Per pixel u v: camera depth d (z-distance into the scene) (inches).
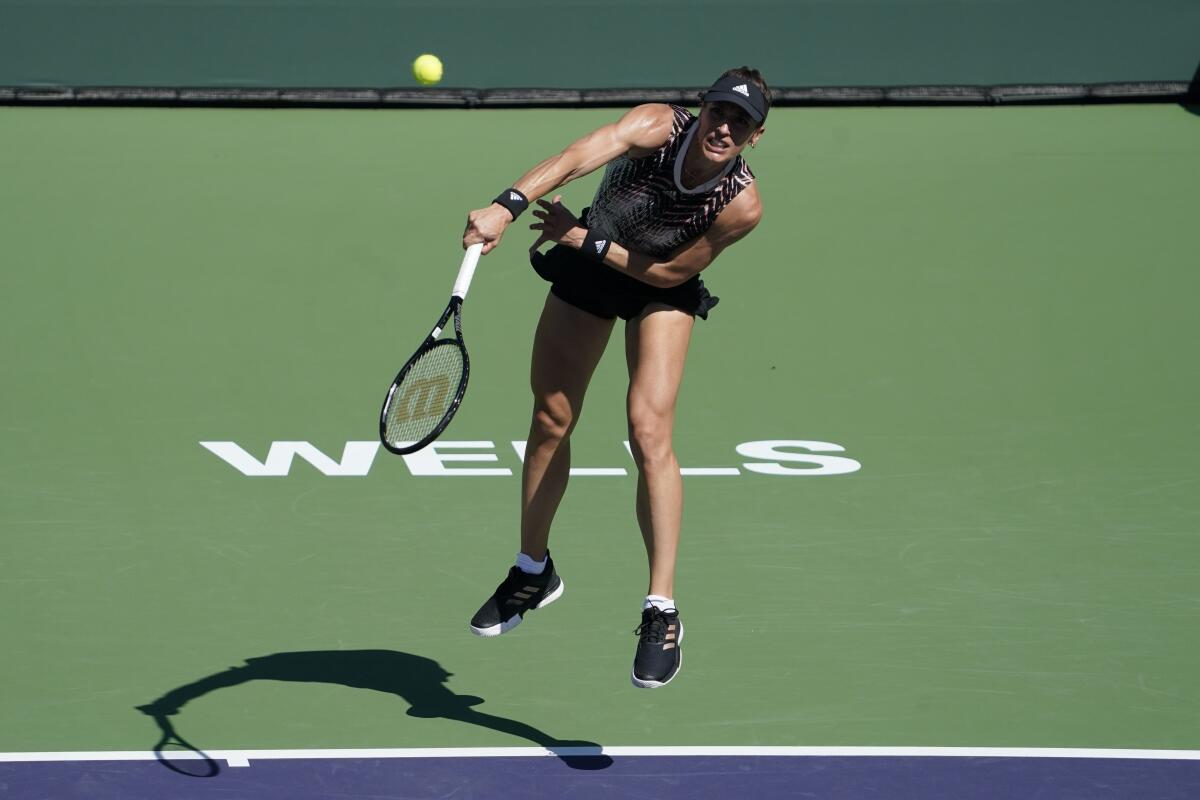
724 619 906.7
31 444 1163.9
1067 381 1299.2
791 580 957.8
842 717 795.4
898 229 1615.4
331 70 2038.6
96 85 2018.9
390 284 1476.4
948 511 1062.4
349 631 892.6
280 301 1441.9
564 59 2039.9
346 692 818.2
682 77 2041.1
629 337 744.3
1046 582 958.4
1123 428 1209.4
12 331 1368.1
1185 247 1574.8
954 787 728.3
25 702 806.5
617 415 1229.1
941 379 1301.7
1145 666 853.8
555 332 748.6
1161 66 2050.9
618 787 725.3
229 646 871.7
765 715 796.6
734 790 722.8
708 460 1145.4
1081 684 832.9
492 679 837.2
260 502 1069.8
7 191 1689.2
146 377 1289.4
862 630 893.8
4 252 1531.7
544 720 791.7
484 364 1314.0
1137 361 1337.4
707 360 1328.7
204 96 2000.5
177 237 1578.5
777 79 2047.2
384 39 2031.3
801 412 1236.5
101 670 842.2
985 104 2025.1
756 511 1058.7
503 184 1729.8
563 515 1054.4
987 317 1423.5
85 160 1795.0
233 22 2023.9
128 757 750.5
